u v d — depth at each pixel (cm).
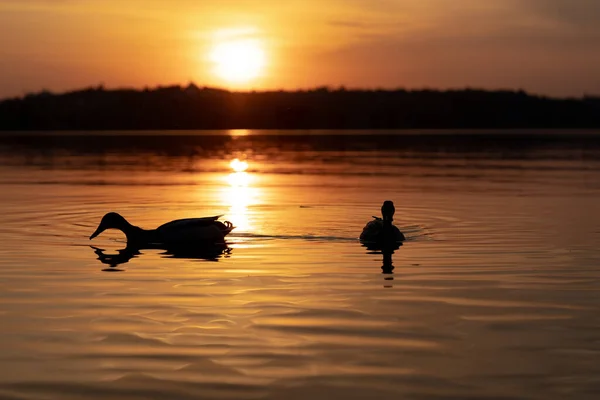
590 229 2159
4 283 1442
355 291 1366
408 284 1427
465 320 1163
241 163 5300
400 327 1124
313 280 1466
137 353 1005
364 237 1978
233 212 2594
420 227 2228
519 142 8469
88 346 1034
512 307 1245
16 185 3572
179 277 1500
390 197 3041
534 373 934
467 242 1945
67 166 4938
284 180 3875
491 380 912
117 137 10556
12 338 1073
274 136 11238
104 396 866
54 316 1188
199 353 1004
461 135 10725
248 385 896
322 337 1073
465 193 3189
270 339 1064
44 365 963
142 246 1920
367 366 959
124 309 1230
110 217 2008
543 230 2152
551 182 3700
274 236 2075
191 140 9600
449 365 961
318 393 873
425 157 5931
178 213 2583
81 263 1666
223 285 1418
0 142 8769
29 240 2003
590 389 884
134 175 4209
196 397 862
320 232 2147
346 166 4931
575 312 1212
